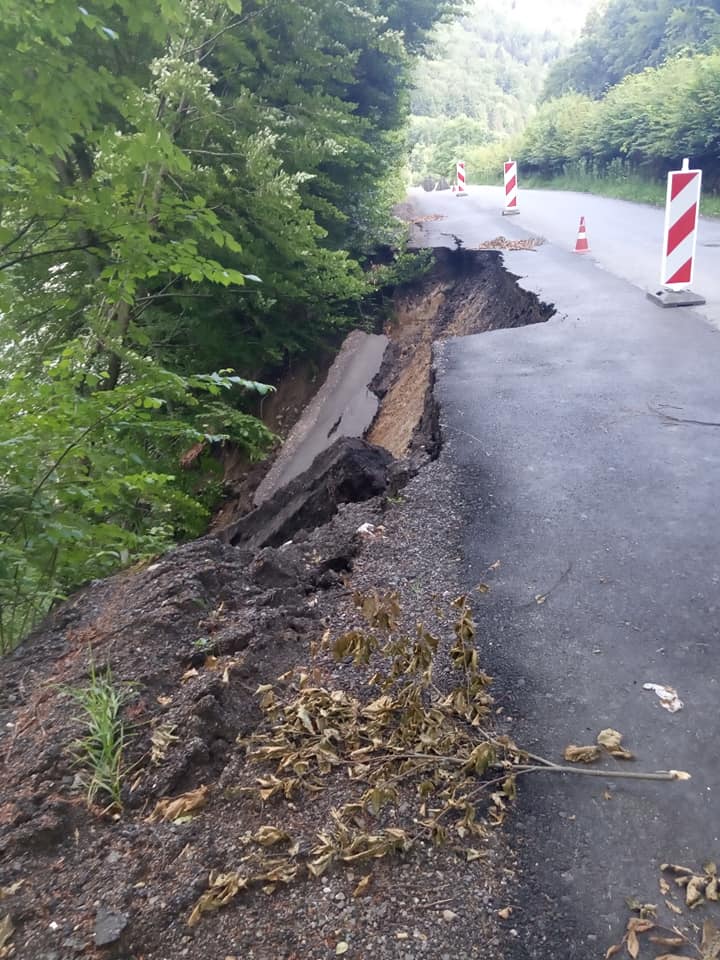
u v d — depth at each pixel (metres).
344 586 3.61
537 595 3.36
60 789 2.32
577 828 2.15
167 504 6.01
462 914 1.88
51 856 2.11
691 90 19.94
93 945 1.82
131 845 2.12
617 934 1.83
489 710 2.65
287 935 1.83
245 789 2.30
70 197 4.89
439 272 14.71
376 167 14.91
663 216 17.11
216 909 1.91
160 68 7.88
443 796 2.25
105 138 4.35
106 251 5.34
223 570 3.61
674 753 2.42
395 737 2.46
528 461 4.77
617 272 10.52
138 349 10.41
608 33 46.06
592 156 29.97
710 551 3.59
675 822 2.15
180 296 10.28
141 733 2.53
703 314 7.94
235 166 9.69
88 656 3.04
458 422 5.54
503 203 23.95
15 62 3.75
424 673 2.59
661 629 3.06
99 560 5.10
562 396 5.88
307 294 11.36
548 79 53.38
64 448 4.13
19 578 4.09
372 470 5.84
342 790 2.28
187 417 9.71
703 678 2.76
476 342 7.71
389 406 10.38
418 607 3.33
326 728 2.51
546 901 1.92
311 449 10.41
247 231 9.99
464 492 4.42
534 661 2.91
